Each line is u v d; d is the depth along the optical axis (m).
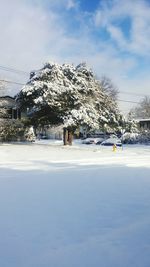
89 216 6.65
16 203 7.64
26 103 34.16
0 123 35.75
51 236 5.46
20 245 5.06
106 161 17.77
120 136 50.28
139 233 5.70
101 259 4.59
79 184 10.23
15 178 11.34
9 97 38.12
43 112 33.97
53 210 7.05
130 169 14.32
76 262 4.48
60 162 16.83
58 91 31.67
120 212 7.00
